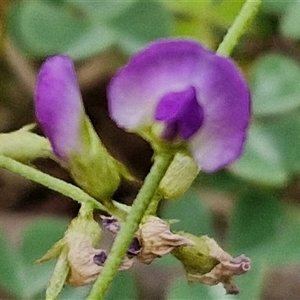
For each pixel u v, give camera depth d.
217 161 0.10
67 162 0.11
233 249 0.16
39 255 0.16
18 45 0.19
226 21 0.19
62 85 0.11
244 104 0.10
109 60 0.21
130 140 0.21
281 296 0.18
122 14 0.18
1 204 0.20
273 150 0.16
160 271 0.18
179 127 0.10
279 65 0.17
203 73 0.10
